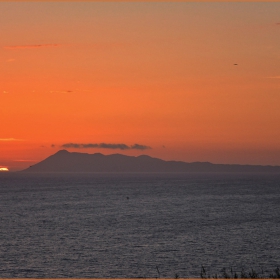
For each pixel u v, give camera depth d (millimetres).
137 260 189250
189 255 197875
